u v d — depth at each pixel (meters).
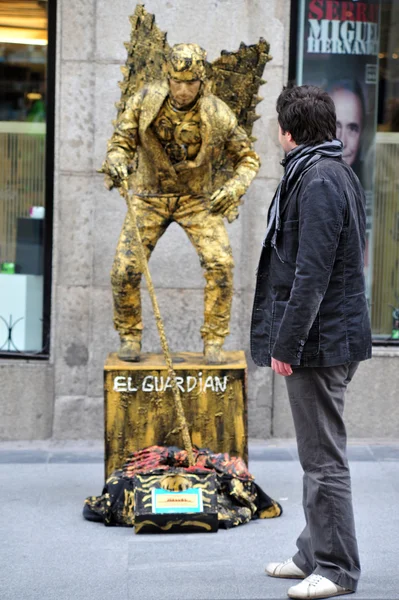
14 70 7.32
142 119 5.50
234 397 5.73
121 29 7.03
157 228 5.82
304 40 7.39
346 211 4.21
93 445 7.20
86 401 7.29
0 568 4.84
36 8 7.24
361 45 7.44
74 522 5.54
